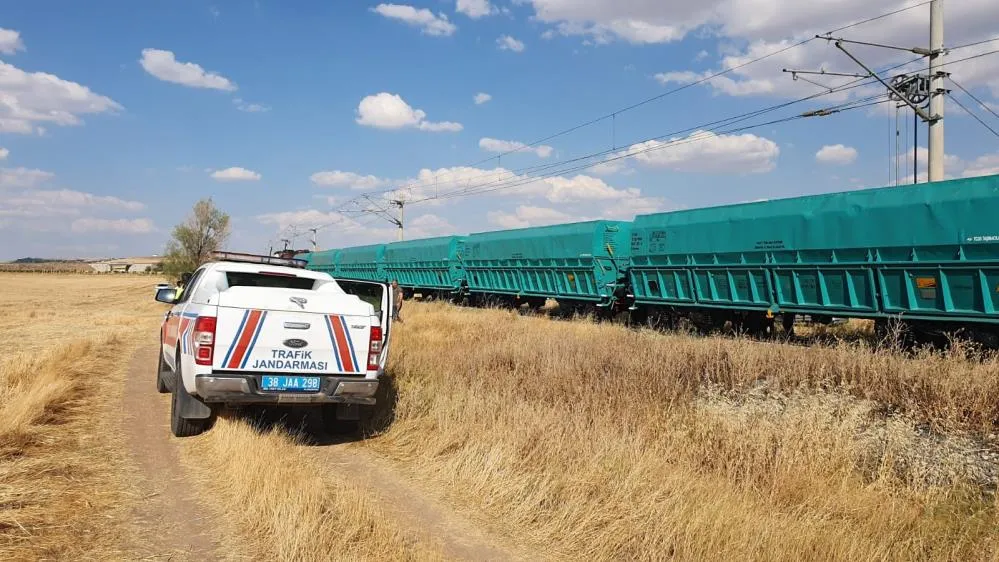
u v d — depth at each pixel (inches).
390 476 243.4
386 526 183.9
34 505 189.0
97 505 195.0
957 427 258.4
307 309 267.7
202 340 252.4
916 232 548.7
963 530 188.2
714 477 228.8
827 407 274.8
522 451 247.9
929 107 682.2
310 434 300.5
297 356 265.0
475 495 220.8
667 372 356.2
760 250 685.9
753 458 236.2
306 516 177.8
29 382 363.6
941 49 677.3
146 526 182.7
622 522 188.4
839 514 200.1
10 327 869.2
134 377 446.3
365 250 1760.6
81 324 936.9
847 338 629.9
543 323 822.5
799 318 723.4
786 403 295.4
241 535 178.5
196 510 197.0
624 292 904.3
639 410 299.6
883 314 579.2
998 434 251.6
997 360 331.0
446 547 179.8
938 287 535.8
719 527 177.3
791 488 212.2
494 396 321.1
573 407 313.1
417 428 302.0
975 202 509.7
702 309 780.6
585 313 977.5
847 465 230.8
